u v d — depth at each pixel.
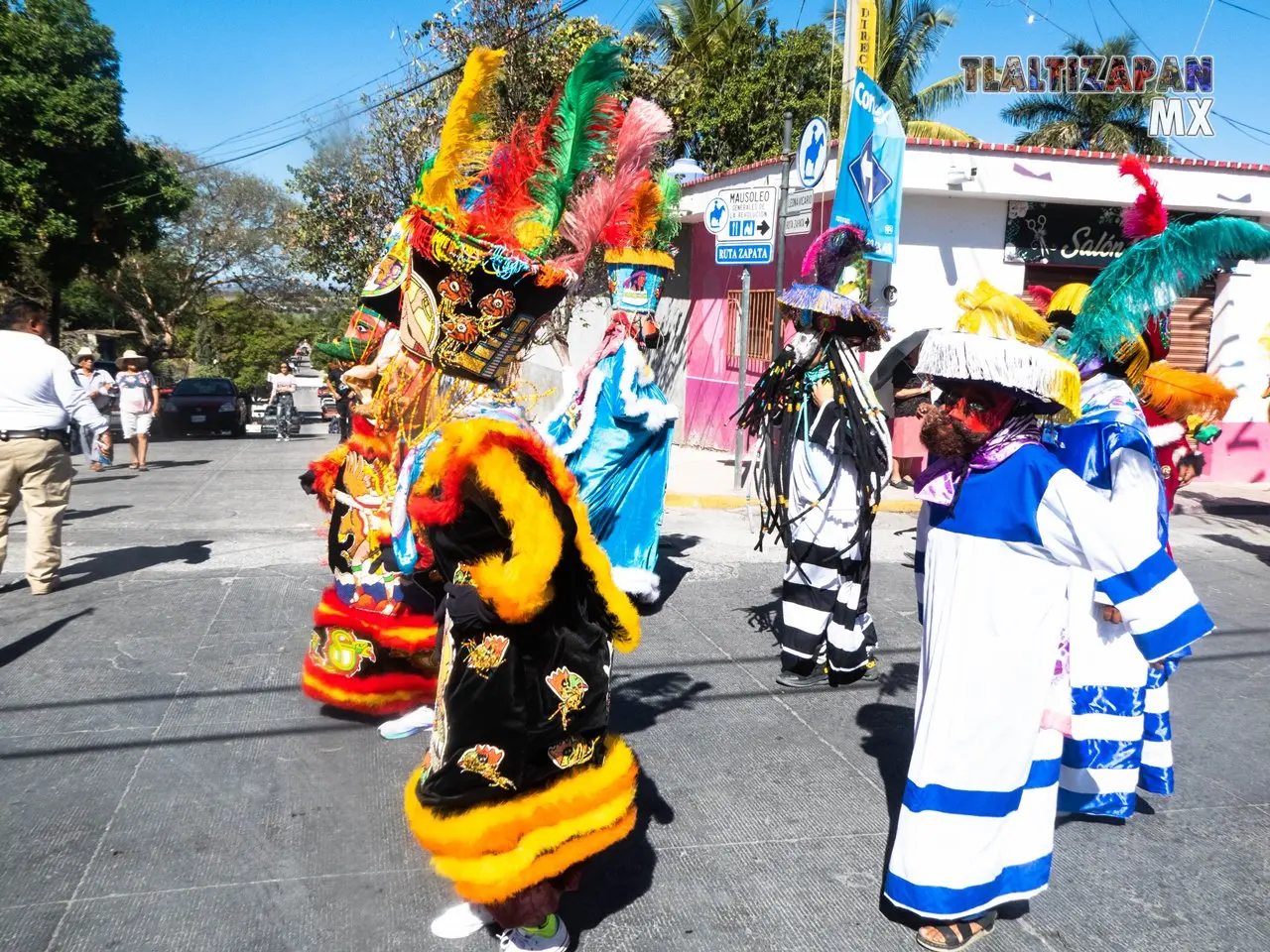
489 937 3.06
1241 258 3.30
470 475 2.53
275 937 3.04
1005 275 11.86
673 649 5.84
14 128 20.52
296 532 8.98
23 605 6.48
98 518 9.75
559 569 2.62
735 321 15.02
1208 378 4.48
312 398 41.72
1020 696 2.89
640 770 4.27
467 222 2.97
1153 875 3.50
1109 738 3.68
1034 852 3.05
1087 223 11.82
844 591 5.09
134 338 44.88
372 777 4.08
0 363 6.50
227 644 5.71
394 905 3.22
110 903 3.19
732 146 22.12
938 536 3.03
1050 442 3.42
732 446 15.05
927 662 3.04
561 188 3.17
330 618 4.27
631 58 18.78
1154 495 3.42
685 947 3.04
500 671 2.58
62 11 21.03
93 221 22.41
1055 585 2.89
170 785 4.00
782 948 3.04
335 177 17.23
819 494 5.02
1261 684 5.52
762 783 4.16
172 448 18.88
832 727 4.77
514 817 2.61
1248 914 3.28
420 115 16.48
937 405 3.03
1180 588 2.76
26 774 4.08
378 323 4.13
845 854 3.61
